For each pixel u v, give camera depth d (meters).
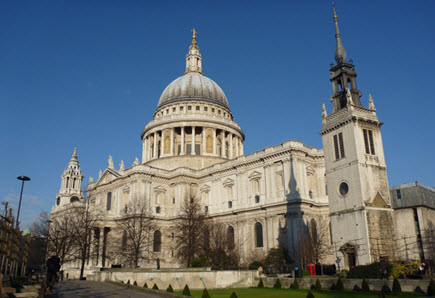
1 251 31.31
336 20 68.88
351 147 59.19
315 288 45.00
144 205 89.00
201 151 116.81
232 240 80.88
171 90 130.50
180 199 97.75
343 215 57.94
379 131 62.56
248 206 86.31
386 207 57.78
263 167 85.62
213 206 94.75
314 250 70.56
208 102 125.94
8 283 30.17
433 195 68.00
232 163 93.44
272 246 78.19
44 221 104.56
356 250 54.53
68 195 152.75
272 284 51.41
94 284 47.47
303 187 78.56
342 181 59.38
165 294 33.19
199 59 144.75
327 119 64.44
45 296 32.19
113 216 98.62
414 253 60.25
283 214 78.06
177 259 82.00
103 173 111.12
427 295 35.66
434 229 63.34
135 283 46.81
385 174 60.00
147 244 89.12
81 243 84.12
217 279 51.84
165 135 119.31
